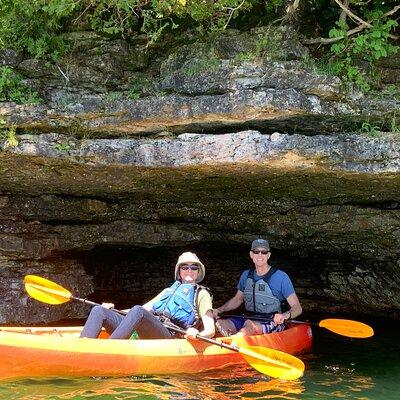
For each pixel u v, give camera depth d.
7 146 4.13
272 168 4.11
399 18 4.21
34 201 5.41
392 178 4.14
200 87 4.02
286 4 4.30
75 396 3.23
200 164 4.05
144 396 3.30
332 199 5.16
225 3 4.14
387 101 3.98
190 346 3.88
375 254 5.79
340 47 4.07
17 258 5.48
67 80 4.28
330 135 3.95
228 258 7.34
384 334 5.79
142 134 4.23
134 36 4.44
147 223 5.82
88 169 4.39
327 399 3.46
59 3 4.10
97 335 3.80
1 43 4.28
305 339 4.86
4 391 3.24
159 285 7.68
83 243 5.73
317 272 7.08
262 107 3.79
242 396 3.43
